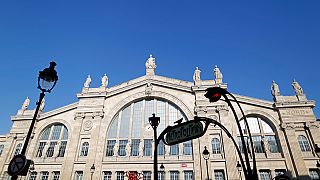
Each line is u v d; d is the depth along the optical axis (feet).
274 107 118.21
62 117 129.08
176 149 114.42
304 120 114.01
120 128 122.93
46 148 122.52
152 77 132.05
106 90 132.26
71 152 115.85
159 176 108.68
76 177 111.55
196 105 119.85
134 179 106.83
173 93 126.31
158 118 49.96
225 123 114.42
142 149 115.34
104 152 116.47
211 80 126.72
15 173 30.99
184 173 108.17
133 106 127.65
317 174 103.96
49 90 39.55
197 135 33.73
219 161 107.65
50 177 114.83
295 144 109.19
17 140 126.41
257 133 116.06
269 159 108.68
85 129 121.80
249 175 38.04
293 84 124.88
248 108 119.75
